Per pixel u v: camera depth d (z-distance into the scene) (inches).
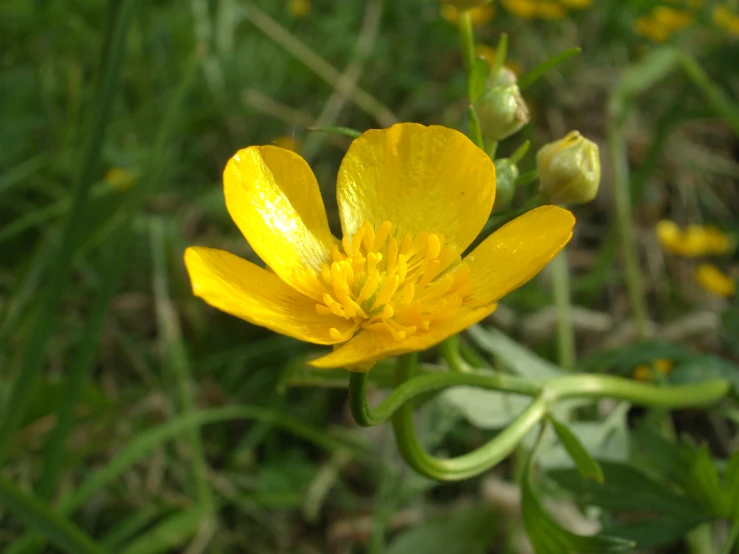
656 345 3.2
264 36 6.6
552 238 1.8
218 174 5.6
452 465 2.3
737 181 6.1
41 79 5.6
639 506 2.6
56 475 3.0
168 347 4.2
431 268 2.0
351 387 1.8
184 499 3.8
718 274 5.0
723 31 6.8
